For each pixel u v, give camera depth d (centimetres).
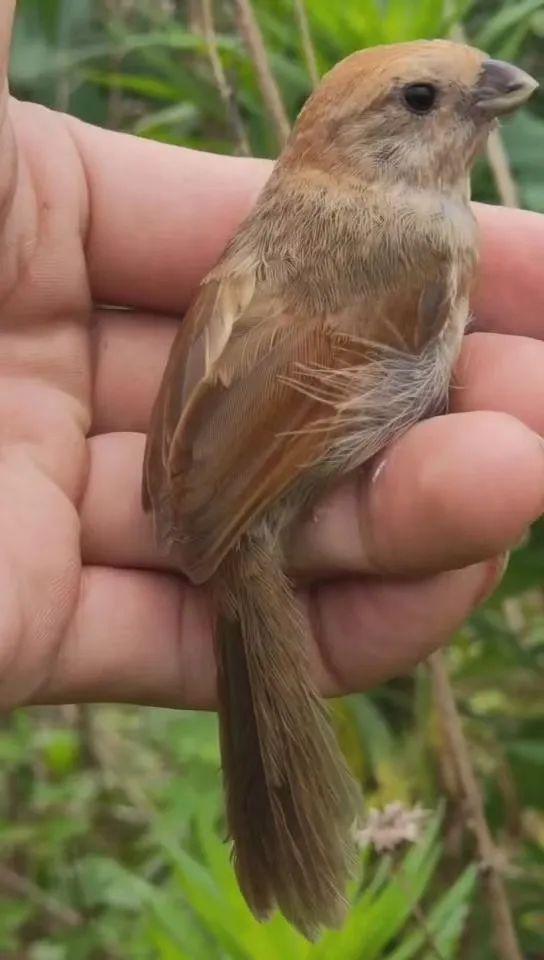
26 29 28
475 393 20
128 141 24
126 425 24
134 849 30
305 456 19
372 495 19
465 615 21
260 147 26
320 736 19
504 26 23
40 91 29
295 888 19
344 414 19
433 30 23
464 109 21
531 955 26
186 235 24
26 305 23
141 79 26
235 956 20
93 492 22
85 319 24
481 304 23
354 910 19
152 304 25
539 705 26
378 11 23
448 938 20
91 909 28
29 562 19
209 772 26
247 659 19
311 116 21
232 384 19
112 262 24
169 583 21
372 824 20
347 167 21
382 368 20
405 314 20
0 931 28
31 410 22
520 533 18
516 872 24
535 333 23
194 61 28
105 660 21
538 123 26
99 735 32
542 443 18
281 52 25
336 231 20
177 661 21
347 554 20
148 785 31
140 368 24
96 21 29
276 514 20
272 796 19
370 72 21
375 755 24
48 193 23
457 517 18
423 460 18
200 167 24
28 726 30
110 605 21
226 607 19
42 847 29
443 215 21
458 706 26
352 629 21
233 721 19
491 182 26
